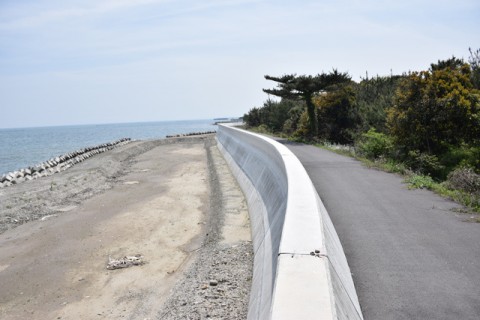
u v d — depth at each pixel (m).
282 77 27.41
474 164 13.02
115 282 8.44
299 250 3.80
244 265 7.96
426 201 8.33
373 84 31.52
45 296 7.93
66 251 10.52
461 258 5.21
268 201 9.96
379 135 16.84
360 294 4.31
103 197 17.39
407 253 5.43
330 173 12.00
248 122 49.56
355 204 8.16
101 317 6.98
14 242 11.45
